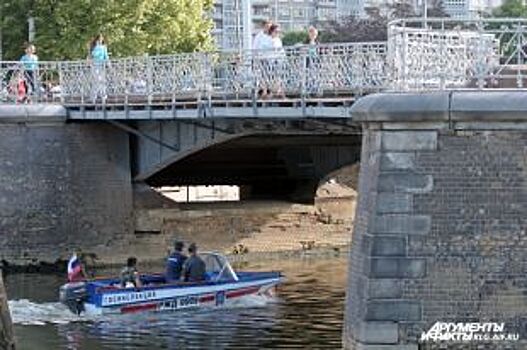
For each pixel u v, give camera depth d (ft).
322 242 190.19
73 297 137.18
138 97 167.73
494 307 95.35
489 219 95.40
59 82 180.45
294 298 146.61
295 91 138.92
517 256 95.20
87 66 175.94
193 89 157.28
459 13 485.15
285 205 190.19
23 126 175.01
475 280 95.50
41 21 237.04
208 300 142.10
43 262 175.32
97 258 178.70
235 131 165.07
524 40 99.96
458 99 94.89
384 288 95.76
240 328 128.88
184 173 202.59
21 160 174.81
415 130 95.96
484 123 95.20
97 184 179.93
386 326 95.61
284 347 117.80
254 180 199.21
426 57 102.63
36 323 132.67
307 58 136.56
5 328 94.79
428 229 95.66
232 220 186.39
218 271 145.48
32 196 175.32
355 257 100.17
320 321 131.23
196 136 171.22
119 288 137.59
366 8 566.36
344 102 131.95
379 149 96.68
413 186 95.96
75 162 178.19
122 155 181.78
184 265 144.66
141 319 135.74
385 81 120.16
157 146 177.06
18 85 181.98
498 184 95.40
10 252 174.19
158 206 183.52
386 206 96.07
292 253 187.32
